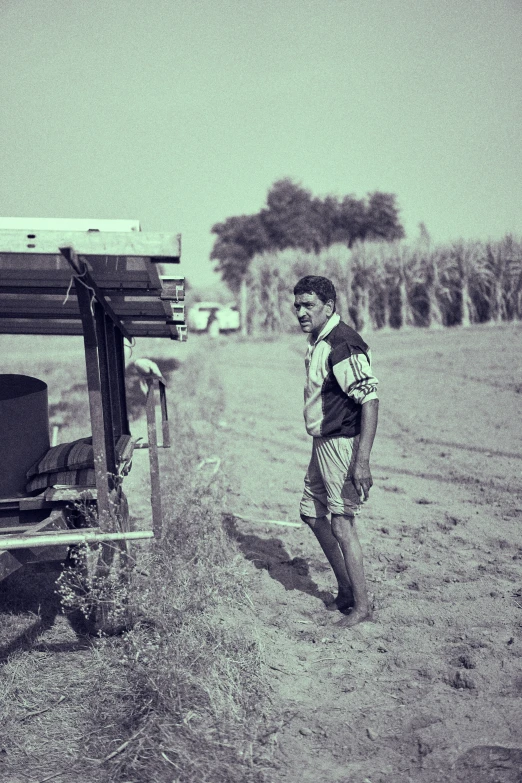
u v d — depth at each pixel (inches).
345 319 1218.0
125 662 137.9
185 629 149.4
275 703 132.9
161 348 1155.3
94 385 139.4
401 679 141.1
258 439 410.0
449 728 123.0
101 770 113.4
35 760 116.7
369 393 155.0
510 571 195.2
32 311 191.5
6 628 164.7
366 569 199.5
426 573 193.8
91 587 143.6
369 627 162.2
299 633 161.8
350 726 125.6
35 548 140.6
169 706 125.6
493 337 936.9
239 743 118.9
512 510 252.7
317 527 172.7
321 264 1301.7
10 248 117.6
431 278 1131.3
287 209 2664.9
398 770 113.3
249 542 224.4
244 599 176.4
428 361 761.6
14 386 183.6
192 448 353.1
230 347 1210.0
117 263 133.0
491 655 147.5
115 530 146.3
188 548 186.2
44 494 160.4
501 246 1084.5
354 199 2709.2
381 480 303.9
